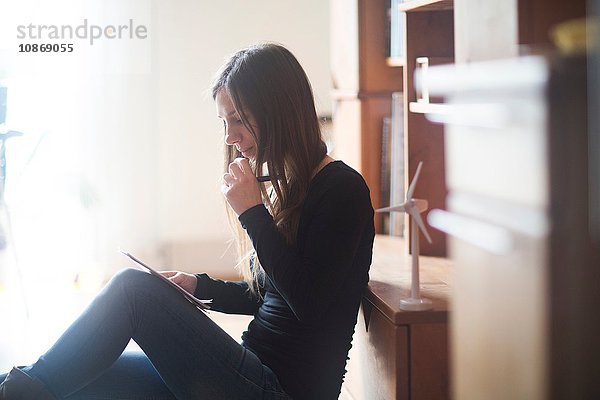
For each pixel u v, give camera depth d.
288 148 1.88
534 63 0.73
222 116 1.95
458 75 0.89
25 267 4.72
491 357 0.85
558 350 0.73
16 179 4.66
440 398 1.89
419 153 2.66
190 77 4.73
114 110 4.71
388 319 1.96
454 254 0.94
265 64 1.88
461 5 1.15
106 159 4.73
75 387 1.75
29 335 3.64
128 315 1.79
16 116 4.64
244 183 1.84
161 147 4.76
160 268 4.79
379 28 3.08
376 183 3.13
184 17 4.71
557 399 0.73
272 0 4.72
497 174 0.81
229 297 2.13
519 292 0.78
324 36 4.75
